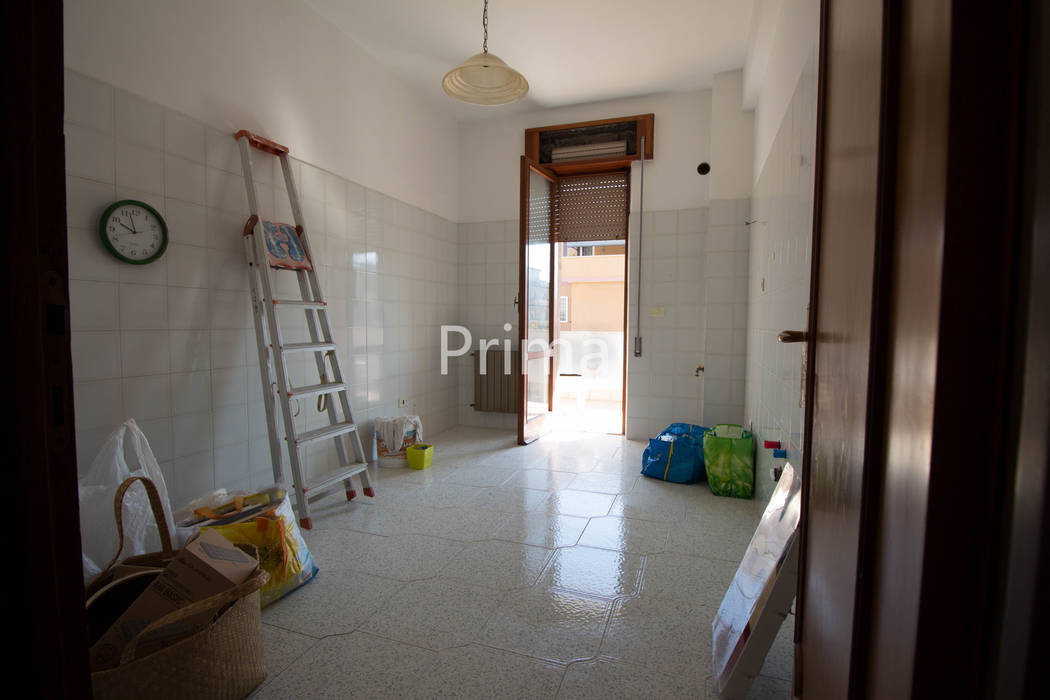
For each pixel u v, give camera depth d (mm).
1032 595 352
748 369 3627
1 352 382
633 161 4203
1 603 389
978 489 404
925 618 426
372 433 3600
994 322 395
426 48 3428
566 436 4441
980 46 393
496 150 4594
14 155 384
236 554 1425
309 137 2998
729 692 1317
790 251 2035
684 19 3061
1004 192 387
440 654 1542
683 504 2809
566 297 8914
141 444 1782
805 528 965
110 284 2008
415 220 4082
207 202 2395
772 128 2645
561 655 1542
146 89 2125
